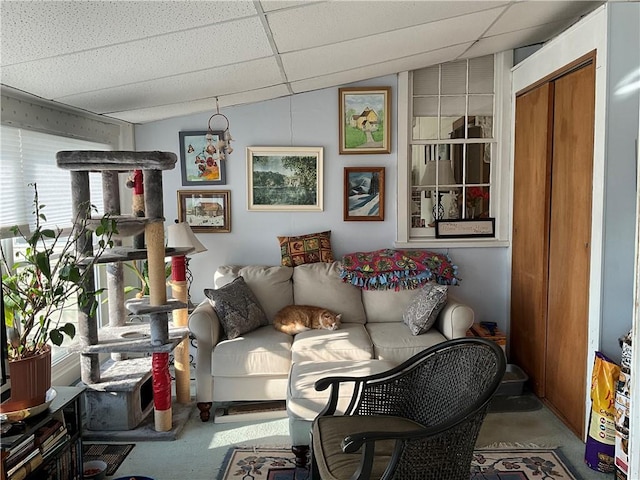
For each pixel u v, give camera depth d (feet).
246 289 12.28
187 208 13.96
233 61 8.80
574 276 9.99
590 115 9.27
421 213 14.19
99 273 12.43
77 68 7.59
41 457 7.16
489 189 14.16
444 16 8.75
